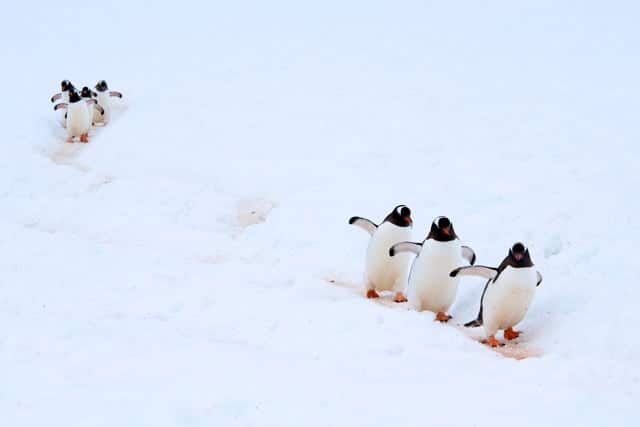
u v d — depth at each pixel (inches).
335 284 738.8
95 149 1199.6
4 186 1016.2
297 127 1234.0
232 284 687.1
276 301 641.6
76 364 465.4
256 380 452.1
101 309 611.2
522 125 1187.3
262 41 2095.2
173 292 661.9
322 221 887.7
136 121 1309.1
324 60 1759.4
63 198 993.5
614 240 729.0
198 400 420.5
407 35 2065.7
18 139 1197.7
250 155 1125.1
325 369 483.8
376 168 1041.5
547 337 592.4
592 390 454.3
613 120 1189.7
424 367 502.6
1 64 1892.2
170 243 844.6
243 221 936.9
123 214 932.6
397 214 672.4
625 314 584.4
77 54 2047.2
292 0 2871.6
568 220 796.0
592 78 1489.9
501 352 574.2
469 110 1299.2
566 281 658.2
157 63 1883.6
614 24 2021.4
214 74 1673.2
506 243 768.3
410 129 1203.2
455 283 642.2
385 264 678.5
